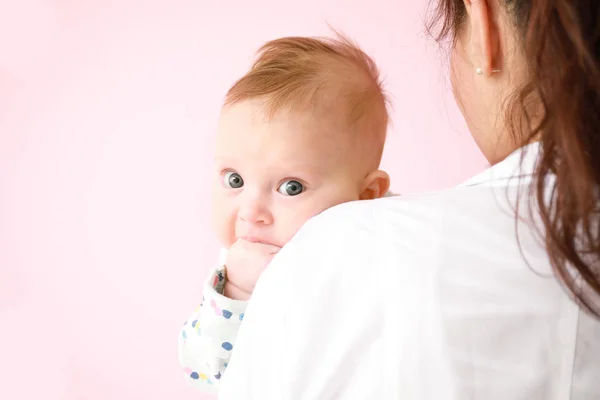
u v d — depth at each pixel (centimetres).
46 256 240
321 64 112
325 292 69
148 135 240
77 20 239
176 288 240
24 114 239
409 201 70
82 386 241
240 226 106
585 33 59
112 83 240
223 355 100
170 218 240
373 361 67
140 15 239
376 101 114
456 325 64
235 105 108
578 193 59
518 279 64
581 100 59
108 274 241
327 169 106
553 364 63
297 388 69
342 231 71
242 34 239
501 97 72
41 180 240
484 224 66
